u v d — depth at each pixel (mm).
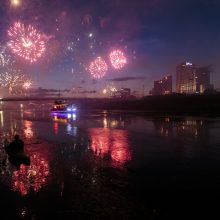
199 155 24078
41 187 16391
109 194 15062
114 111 98875
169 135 36344
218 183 16641
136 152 25547
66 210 13227
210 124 48250
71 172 19281
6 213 13164
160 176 18078
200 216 12438
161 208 13227
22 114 98125
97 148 27781
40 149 27625
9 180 17812
